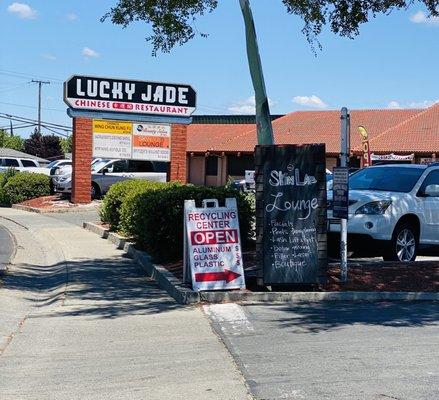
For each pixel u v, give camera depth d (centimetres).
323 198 994
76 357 709
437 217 1286
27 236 1886
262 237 995
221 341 755
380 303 964
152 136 2678
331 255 1320
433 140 3884
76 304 992
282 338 760
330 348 713
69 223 2211
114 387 607
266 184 998
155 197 1296
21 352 733
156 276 1182
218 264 1009
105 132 2631
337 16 1281
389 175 1341
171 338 778
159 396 579
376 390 574
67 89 2580
